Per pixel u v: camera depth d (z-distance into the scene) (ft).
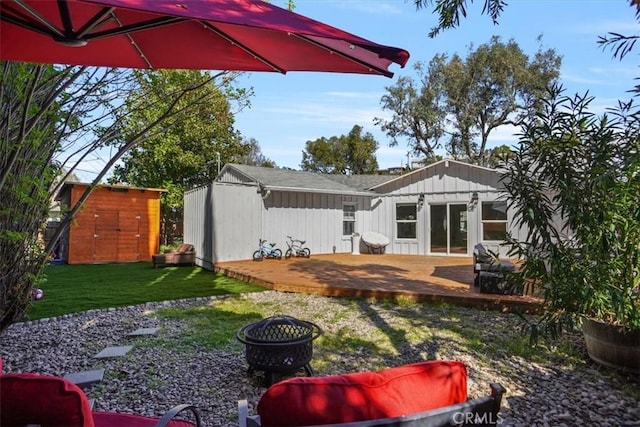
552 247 12.44
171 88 15.97
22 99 12.32
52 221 39.17
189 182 57.57
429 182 46.29
